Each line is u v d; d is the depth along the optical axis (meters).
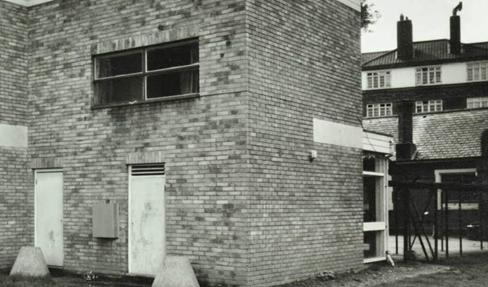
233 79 11.87
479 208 28.23
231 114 11.84
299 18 13.38
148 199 13.05
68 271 14.12
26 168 15.13
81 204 14.04
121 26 13.62
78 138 14.22
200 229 12.05
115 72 13.97
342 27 14.96
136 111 13.26
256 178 11.79
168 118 12.73
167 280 11.32
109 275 13.39
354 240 14.84
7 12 14.97
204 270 11.93
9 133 14.86
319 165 13.74
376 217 16.97
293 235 12.71
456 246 24.39
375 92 56.44
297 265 12.77
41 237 14.88
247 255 11.45
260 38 12.14
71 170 14.28
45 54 14.98
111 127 13.66
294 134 12.97
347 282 13.01
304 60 13.45
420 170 31.81
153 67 13.32
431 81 55.00
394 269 15.73
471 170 30.45
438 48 56.69
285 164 12.62
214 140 12.03
